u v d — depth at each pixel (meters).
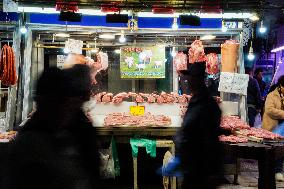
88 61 8.98
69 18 7.14
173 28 9.00
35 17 8.55
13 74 7.86
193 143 4.87
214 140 4.89
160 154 8.77
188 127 4.89
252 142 6.68
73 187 3.10
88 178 3.30
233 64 8.98
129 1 7.45
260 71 14.20
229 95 9.74
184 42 10.34
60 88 3.11
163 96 9.26
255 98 10.84
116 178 8.62
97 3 7.37
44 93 3.09
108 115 8.63
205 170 4.87
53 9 7.47
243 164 10.32
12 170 2.93
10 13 8.29
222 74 8.91
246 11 7.84
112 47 10.56
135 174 7.33
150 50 9.53
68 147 3.12
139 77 9.54
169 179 7.47
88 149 3.46
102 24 8.88
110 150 7.62
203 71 4.98
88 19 8.82
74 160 3.14
